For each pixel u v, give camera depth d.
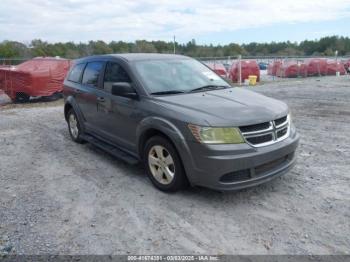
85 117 6.48
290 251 3.18
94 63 6.28
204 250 3.23
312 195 4.32
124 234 3.54
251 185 3.97
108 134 5.70
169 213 3.96
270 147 4.03
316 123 8.54
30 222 3.81
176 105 4.34
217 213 3.93
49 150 6.66
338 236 3.40
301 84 20.69
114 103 5.29
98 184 4.88
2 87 15.09
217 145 3.81
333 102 12.14
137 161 5.01
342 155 5.84
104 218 3.88
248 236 3.45
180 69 5.48
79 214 3.98
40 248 3.31
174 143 4.12
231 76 24.80
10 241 3.43
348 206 4.00
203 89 5.12
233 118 3.91
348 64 35.78
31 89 14.77
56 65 15.80
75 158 6.12
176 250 3.24
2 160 6.08
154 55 5.79
